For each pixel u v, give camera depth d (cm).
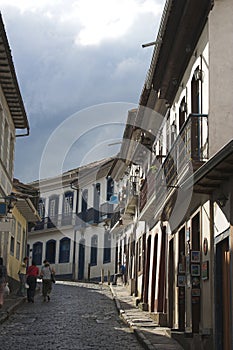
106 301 2478
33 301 2373
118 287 3136
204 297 1315
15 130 2623
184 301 1586
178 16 1472
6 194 2438
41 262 4806
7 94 2230
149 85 1781
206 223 1327
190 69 1568
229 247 1145
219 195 1211
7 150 2389
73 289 3088
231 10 1382
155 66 1678
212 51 1364
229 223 1145
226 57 1361
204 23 1426
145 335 1503
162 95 1808
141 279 2459
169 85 1758
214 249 1246
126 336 1566
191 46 1541
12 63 1942
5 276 2114
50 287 2439
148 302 2156
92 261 4138
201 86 1439
